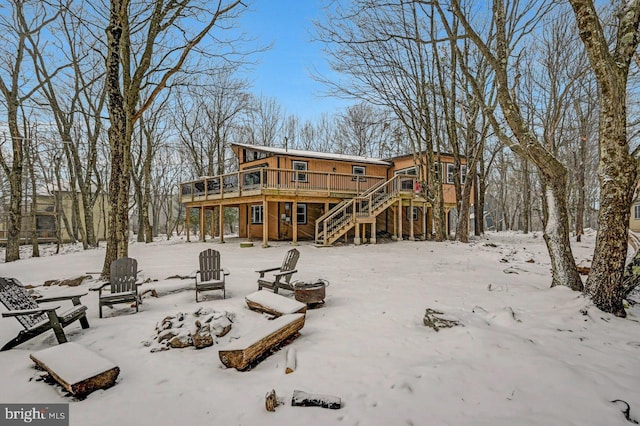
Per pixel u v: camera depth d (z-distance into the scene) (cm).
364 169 2034
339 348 373
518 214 3969
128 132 803
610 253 482
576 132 1838
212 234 2111
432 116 1883
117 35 775
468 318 437
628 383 285
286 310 456
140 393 297
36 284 780
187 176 3472
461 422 245
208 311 457
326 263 1014
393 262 1025
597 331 406
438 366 322
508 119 602
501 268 906
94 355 332
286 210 1786
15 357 374
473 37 591
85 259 1271
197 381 316
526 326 419
